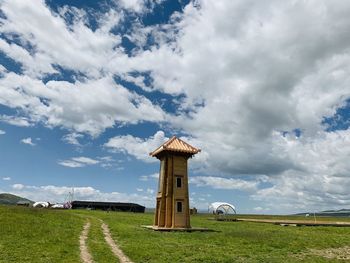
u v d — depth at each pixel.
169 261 25.45
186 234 43.41
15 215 48.59
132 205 149.00
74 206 143.12
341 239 41.66
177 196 51.28
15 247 27.52
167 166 52.75
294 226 65.88
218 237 40.22
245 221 83.94
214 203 117.38
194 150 53.53
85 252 27.86
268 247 33.22
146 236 40.25
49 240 32.09
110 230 46.69
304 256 29.31
